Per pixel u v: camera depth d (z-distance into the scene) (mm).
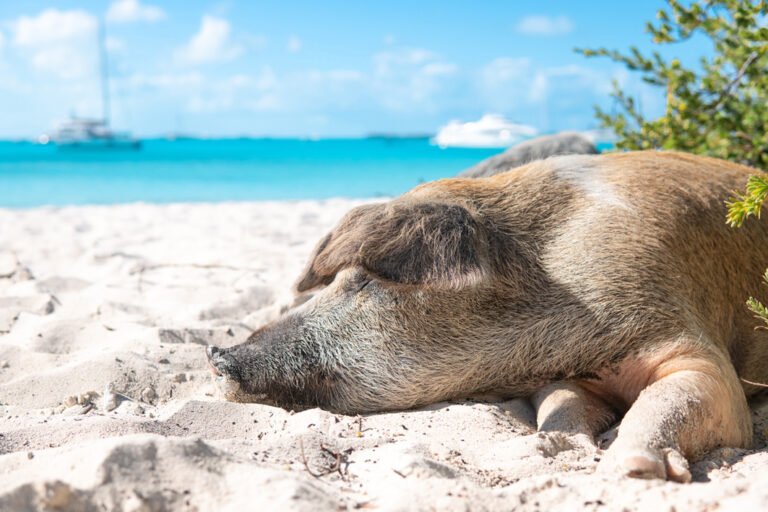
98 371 1057
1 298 1556
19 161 15219
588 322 956
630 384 951
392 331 957
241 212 3879
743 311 1079
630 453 716
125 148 26641
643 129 1699
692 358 905
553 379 985
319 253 963
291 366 970
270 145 35750
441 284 869
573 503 652
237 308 1556
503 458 790
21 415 928
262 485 629
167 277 1970
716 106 1605
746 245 1089
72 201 5879
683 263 1003
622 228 1003
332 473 741
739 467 769
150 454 650
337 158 16797
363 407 972
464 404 976
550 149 1618
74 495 603
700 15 1329
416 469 700
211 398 1013
